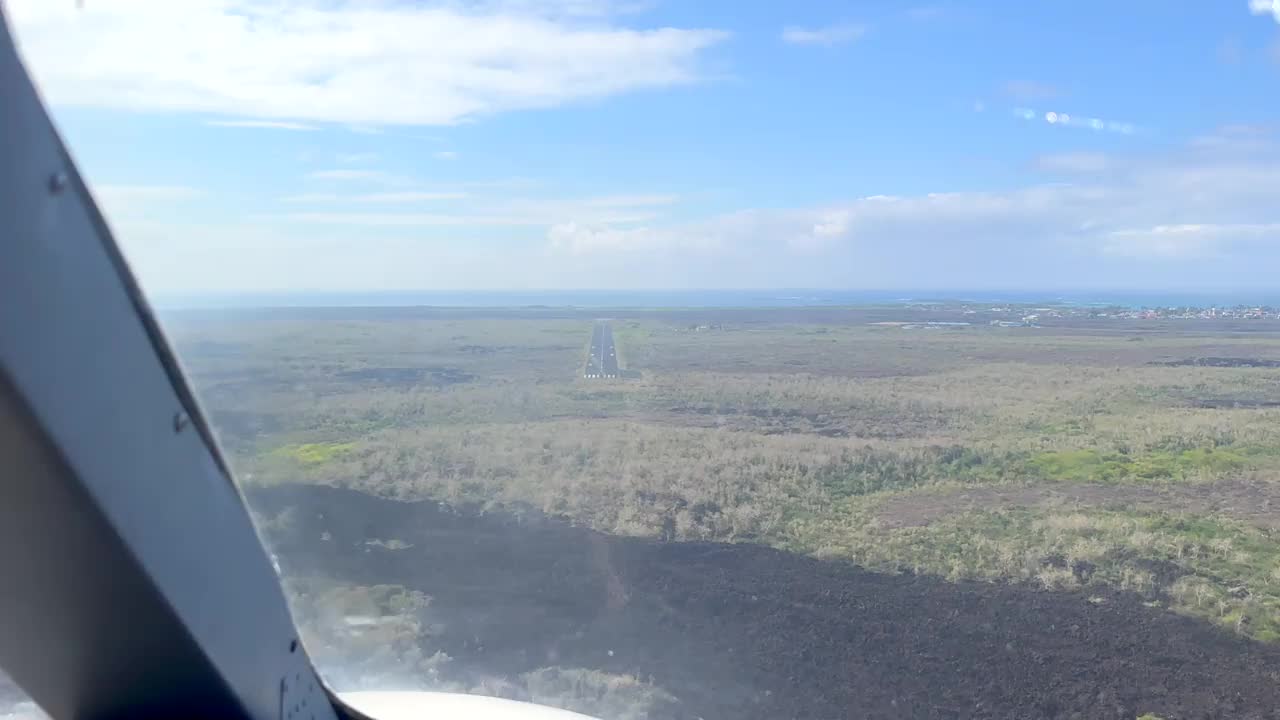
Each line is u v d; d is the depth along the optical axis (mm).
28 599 2074
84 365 1874
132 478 2041
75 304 1853
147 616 2186
